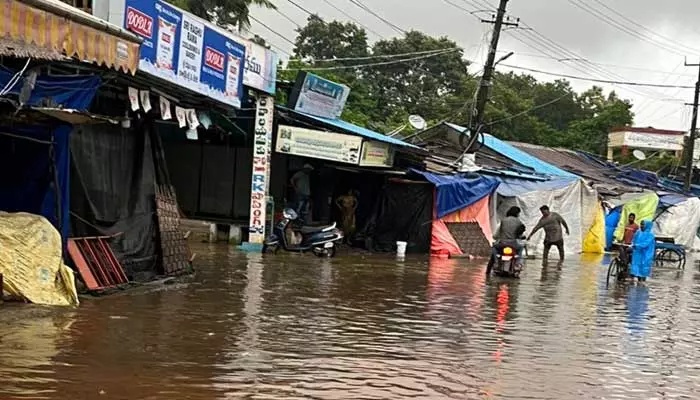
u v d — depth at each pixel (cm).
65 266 1023
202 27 1653
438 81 5478
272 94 2044
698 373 856
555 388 744
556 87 7238
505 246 1777
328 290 1342
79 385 643
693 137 4347
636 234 1928
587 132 5809
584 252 3044
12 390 617
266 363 764
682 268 2625
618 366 865
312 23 5175
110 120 1023
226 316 1005
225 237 2205
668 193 3772
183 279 1342
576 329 1095
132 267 1234
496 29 2789
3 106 995
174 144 2352
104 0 1377
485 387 730
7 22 845
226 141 2300
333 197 2483
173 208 1386
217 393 646
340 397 660
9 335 805
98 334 840
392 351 862
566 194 2906
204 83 1680
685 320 1265
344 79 4553
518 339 987
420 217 2352
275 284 1370
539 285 1667
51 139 1074
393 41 5303
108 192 1199
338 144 2142
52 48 914
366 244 2353
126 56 1068
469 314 1171
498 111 5241
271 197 2112
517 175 2900
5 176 1102
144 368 711
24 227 992
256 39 1964
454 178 2433
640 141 5344
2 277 952
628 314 1291
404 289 1433
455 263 2086
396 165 2484
